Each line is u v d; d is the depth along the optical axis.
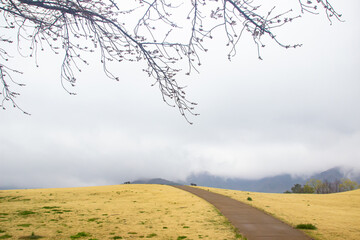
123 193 30.94
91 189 36.00
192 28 3.67
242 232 11.34
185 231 11.80
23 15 4.23
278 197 29.17
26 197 25.81
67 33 4.36
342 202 26.53
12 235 10.75
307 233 11.27
